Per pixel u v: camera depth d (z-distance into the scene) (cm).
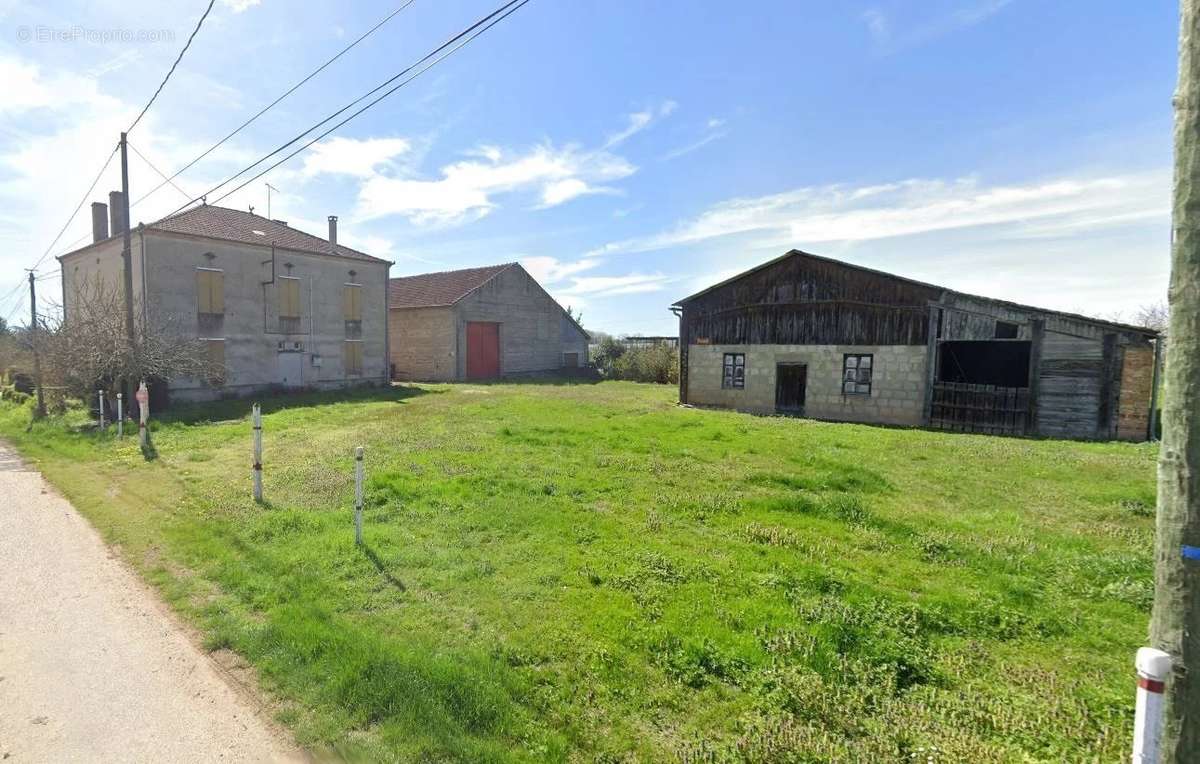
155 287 1884
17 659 383
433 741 301
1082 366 1517
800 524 666
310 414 1672
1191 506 203
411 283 3775
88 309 1639
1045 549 584
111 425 1419
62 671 370
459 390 2548
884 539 620
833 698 335
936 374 1725
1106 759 285
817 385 1906
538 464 960
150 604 464
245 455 1067
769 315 1994
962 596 475
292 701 340
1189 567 204
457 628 420
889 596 471
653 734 313
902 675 365
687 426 1488
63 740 308
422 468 912
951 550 583
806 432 1426
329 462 976
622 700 343
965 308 1667
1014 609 454
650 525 651
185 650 396
